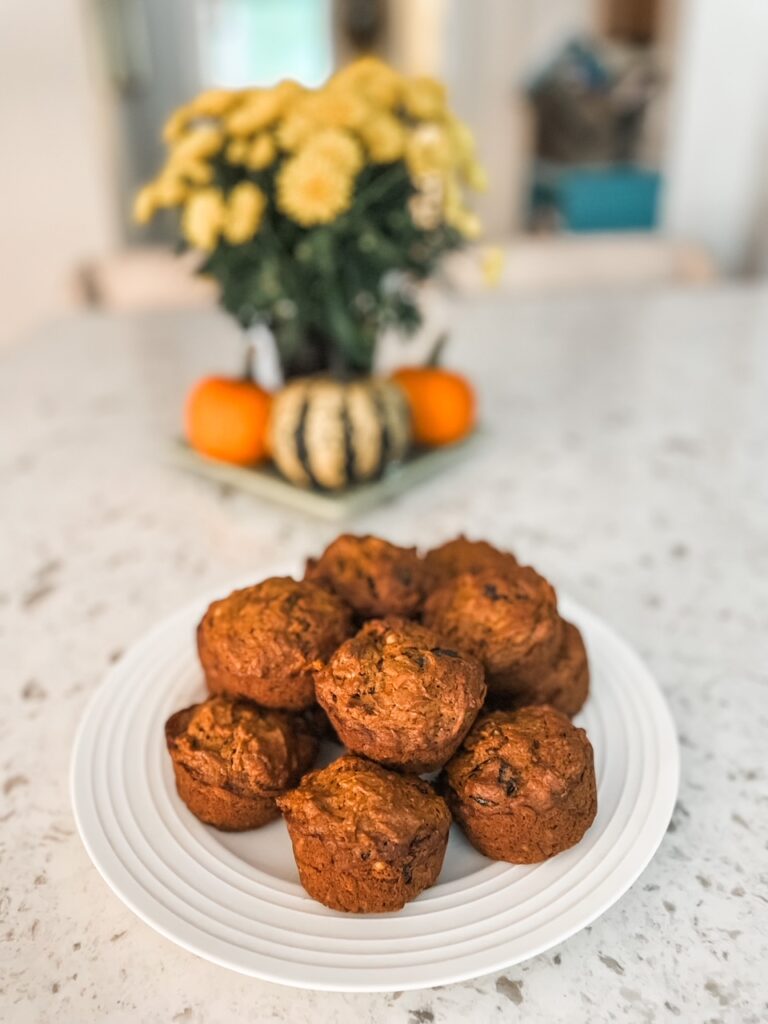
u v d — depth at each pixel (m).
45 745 0.37
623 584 0.49
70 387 0.81
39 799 0.34
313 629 0.33
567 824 0.28
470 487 0.61
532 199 2.74
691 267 1.17
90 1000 0.26
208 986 0.27
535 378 0.81
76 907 0.30
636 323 0.97
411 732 0.29
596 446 0.67
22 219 1.99
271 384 0.80
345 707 0.29
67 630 0.45
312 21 3.01
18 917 0.29
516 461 0.65
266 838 0.31
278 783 0.31
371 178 0.56
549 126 2.66
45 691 0.41
